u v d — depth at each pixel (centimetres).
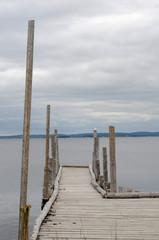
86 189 1374
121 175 3684
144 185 2842
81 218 816
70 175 1877
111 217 824
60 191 1316
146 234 676
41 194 2352
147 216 832
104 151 1388
